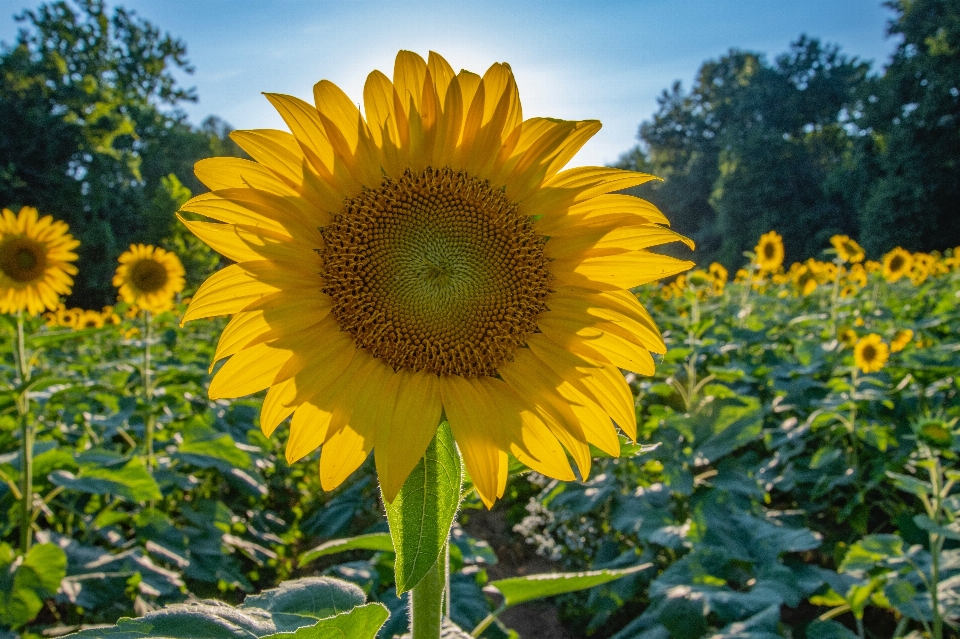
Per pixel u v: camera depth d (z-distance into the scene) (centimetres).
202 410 775
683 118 8225
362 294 211
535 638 537
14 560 379
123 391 599
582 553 620
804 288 1335
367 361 211
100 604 416
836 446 686
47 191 4653
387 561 392
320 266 210
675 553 531
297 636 142
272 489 781
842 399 675
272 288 204
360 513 724
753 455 593
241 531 639
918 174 4525
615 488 567
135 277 796
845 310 1258
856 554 411
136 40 5684
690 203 7019
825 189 5369
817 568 438
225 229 197
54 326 1096
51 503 543
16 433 547
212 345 1160
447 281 215
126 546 518
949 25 4788
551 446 212
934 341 955
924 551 434
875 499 658
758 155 5638
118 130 5041
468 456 201
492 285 217
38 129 4703
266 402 200
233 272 198
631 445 217
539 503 648
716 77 8125
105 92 5184
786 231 5381
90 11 5428
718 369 698
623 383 218
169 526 511
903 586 388
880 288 1720
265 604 188
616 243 219
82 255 4509
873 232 4719
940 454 516
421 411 202
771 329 1173
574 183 220
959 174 4462
